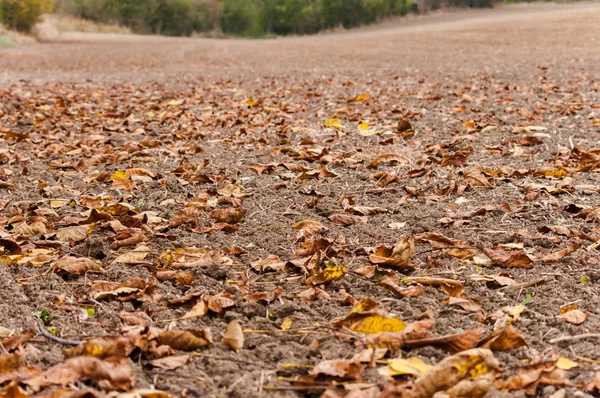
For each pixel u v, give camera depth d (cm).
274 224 272
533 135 384
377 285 232
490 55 1200
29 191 310
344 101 575
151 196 302
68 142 421
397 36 2019
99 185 316
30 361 204
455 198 288
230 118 493
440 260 245
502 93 604
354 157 348
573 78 727
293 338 213
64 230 263
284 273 241
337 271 233
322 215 279
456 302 221
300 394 196
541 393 195
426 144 379
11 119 509
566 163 320
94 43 2214
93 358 196
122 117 528
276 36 3478
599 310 219
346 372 197
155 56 1491
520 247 248
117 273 240
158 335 210
